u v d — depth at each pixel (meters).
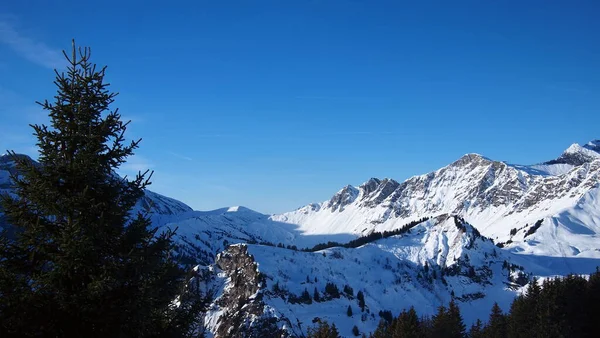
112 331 18.62
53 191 19.05
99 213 19.33
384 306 188.88
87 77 19.89
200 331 22.69
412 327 86.12
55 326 18.11
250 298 158.75
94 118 20.14
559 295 72.81
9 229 19.23
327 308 170.50
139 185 21.08
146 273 19.86
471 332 102.81
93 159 19.56
